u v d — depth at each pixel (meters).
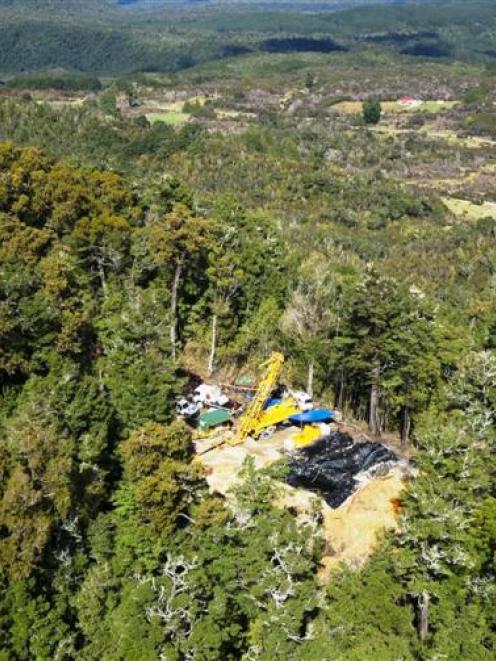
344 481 41.09
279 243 59.62
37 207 53.97
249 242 56.91
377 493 40.88
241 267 54.94
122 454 33.97
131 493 32.88
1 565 27.44
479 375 42.28
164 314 45.78
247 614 30.20
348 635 29.83
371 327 45.19
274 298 54.91
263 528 31.12
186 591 29.28
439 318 50.66
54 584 29.22
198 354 53.97
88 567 30.94
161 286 52.72
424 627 30.91
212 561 30.97
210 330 53.72
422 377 44.34
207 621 28.80
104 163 86.50
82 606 29.00
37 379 37.88
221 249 52.97
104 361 41.97
